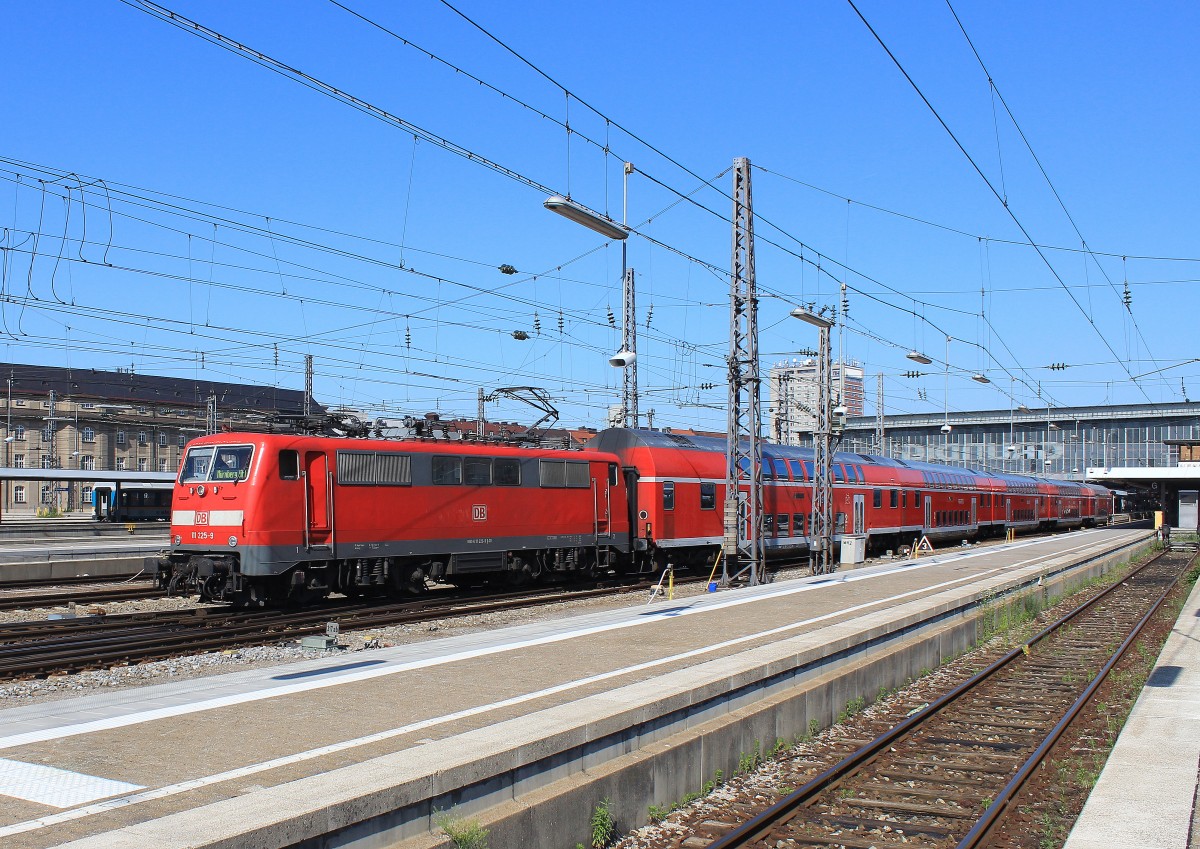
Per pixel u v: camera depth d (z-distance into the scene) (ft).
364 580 73.31
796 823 30.45
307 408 116.37
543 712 29.84
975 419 281.54
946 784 34.96
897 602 62.44
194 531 69.15
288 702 32.24
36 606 76.18
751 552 85.61
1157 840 27.02
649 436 100.27
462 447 80.23
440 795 23.22
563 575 93.30
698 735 32.27
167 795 21.98
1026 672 57.57
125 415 289.53
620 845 27.66
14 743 26.94
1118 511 332.60
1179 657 59.11
